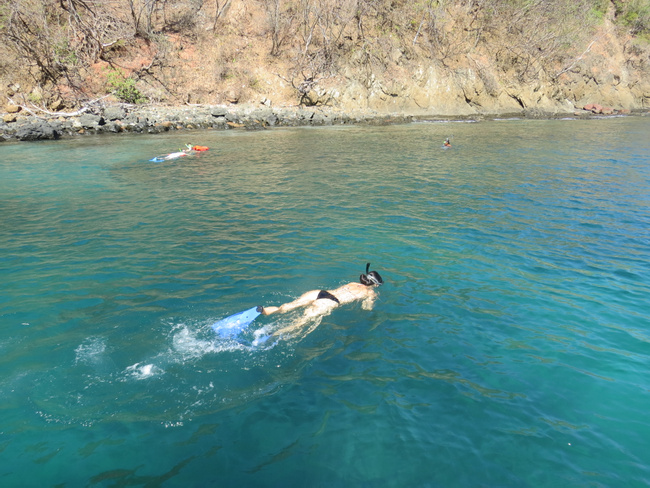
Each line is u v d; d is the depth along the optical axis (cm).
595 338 594
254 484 359
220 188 1431
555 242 966
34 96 2992
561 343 580
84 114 2878
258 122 3359
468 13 4503
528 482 367
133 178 1571
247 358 526
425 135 2948
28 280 733
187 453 388
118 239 945
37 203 1231
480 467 382
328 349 554
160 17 3806
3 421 417
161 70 3553
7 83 2989
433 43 4322
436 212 1181
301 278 758
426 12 4288
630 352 562
